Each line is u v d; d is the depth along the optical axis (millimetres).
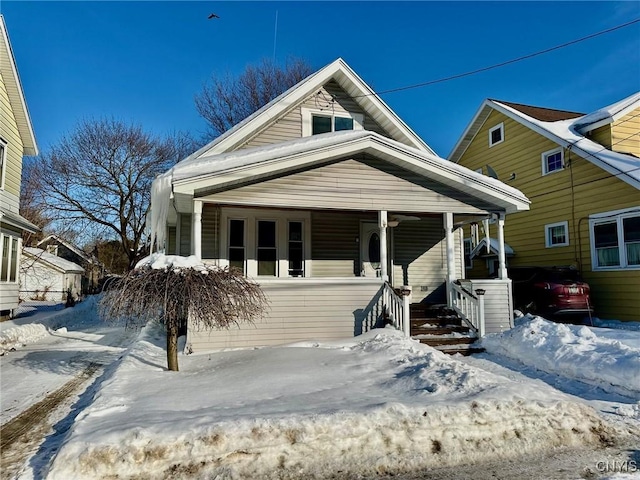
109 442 3736
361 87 12992
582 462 4156
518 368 7930
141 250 30797
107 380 6258
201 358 7910
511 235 17500
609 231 13367
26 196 29453
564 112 20547
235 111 29859
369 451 4102
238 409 4605
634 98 14719
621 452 4383
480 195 10586
